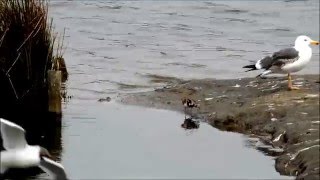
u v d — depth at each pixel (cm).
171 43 8131
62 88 5950
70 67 6719
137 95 5641
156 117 5166
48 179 4009
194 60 7300
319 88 5128
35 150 2981
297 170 4056
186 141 4669
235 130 4847
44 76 5375
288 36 8700
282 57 4972
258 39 8531
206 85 5612
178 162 4319
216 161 4334
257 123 4797
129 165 4275
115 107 5425
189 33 8712
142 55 7444
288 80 5125
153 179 4088
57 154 4459
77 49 7531
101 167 4253
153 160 4366
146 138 4731
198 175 4131
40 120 5106
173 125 4981
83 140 4716
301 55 4934
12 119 5112
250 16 9788
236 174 4122
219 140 4672
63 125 5009
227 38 8506
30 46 5319
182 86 5669
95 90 5912
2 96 5372
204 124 4984
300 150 4191
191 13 9900
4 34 5212
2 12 5316
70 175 4122
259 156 4372
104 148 4562
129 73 6569
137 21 9262
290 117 4675
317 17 9662
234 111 4997
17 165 2950
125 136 4778
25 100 5384
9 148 2967
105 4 10131
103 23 9025
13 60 5338
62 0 10088
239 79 5675
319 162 3978
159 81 6312
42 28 5378
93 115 5231
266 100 4984
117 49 7675
